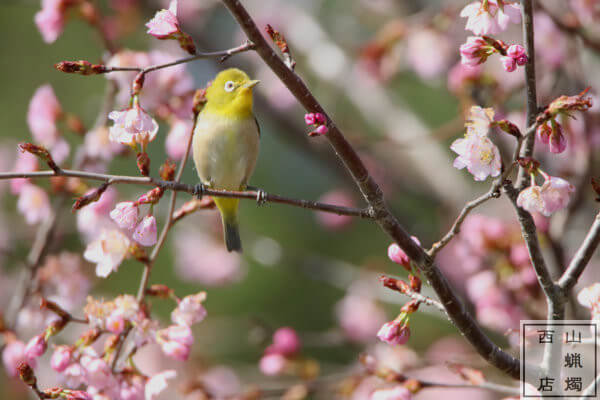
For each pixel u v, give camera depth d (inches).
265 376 490.3
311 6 698.2
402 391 279.9
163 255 629.3
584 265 231.6
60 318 273.0
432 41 501.4
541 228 371.6
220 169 351.3
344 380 388.2
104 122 379.9
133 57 343.3
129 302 272.5
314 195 685.3
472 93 401.7
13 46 693.3
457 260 522.0
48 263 375.6
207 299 626.2
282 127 598.9
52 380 432.5
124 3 578.6
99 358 266.2
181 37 216.7
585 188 383.9
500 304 380.8
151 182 233.8
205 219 587.8
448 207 583.5
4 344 349.4
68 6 362.6
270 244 531.8
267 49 216.7
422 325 592.7
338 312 568.7
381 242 651.5
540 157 418.3
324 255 653.3
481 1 236.2
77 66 216.8
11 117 674.2
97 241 280.7
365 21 669.3
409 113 645.9
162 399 454.6
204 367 455.8
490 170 215.0
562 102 202.8
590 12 418.0
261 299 635.5
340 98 693.3
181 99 353.1
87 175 226.7
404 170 619.8
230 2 210.2
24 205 383.6
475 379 275.0
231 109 347.9
